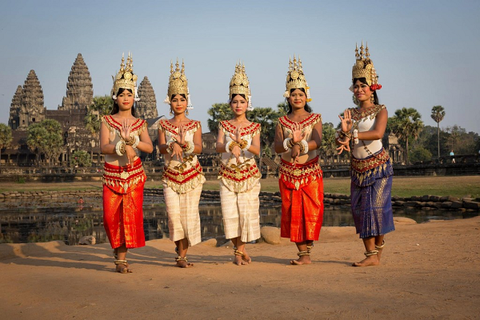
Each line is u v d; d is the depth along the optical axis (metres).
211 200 43.09
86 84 172.12
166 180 6.88
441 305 3.80
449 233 9.77
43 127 115.75
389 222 6.32
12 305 4.50
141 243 6.46
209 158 93.00
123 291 4.93
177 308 4.12
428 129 173.38
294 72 7.08
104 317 3.97
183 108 7.20
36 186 67.81
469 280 4.75
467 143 118.38
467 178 37.28
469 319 3.43
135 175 6.48
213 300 4.35
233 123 7.18
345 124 6.36
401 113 76.25
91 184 71.81
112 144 6.54
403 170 52.28
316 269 6.10
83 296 4.77
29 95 162.62
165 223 22.20
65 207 36.59
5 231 19.80
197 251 9.62
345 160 93.06
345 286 4.72
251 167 6.98
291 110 7.21
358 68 6.75
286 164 6.81
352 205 6.54
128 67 6.98
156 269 6.57
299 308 3.90
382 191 6.35
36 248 8.94
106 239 16.53
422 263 6.17
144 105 181.88
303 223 6.67
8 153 128.62
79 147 123.56
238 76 7.25
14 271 6.43
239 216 6.95
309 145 6.62
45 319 4.01
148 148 6.68
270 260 7.55
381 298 4.12
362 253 7.85
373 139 6.39
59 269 6.68
